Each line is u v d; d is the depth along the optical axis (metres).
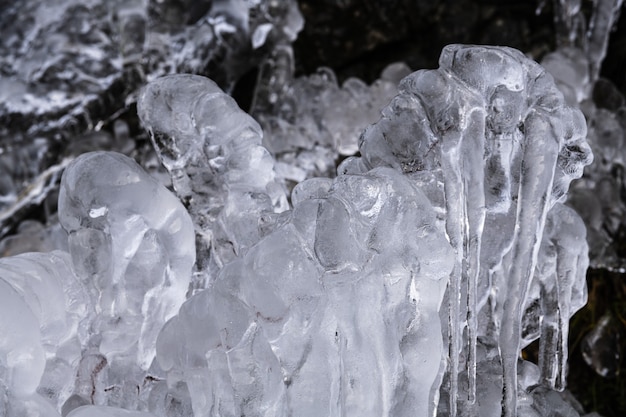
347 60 4.59
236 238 2.08
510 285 1.98
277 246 1.86
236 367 1.87
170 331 1.94
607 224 3.36
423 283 1.89
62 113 4.22
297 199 2.01
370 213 1.88
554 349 2.14
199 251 2.14
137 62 4.12
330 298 1.87
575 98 3.39
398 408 1.88
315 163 3.53
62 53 4.26
